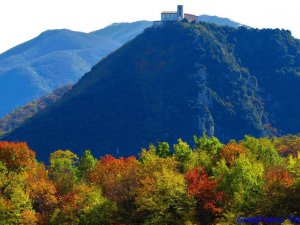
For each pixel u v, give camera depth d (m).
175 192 106.00
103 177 128.88
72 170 158.12
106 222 111.06
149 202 104.94
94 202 113.56
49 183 126.44
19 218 111.19
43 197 121.06
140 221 111.50
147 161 124.81
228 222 94.50
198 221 104.06
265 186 99.31
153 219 104.56
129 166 127.75
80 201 114.12
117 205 115.88
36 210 121.19
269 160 130.12
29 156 140.00
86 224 110.88
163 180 107.56
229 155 127.12
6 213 110.62
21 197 112.62
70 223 111.50
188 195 105.44
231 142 143.50
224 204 102.94
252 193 99.75
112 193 118.50
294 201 96.38
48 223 114.25
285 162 129.62
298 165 103.00
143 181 109.62
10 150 134.88
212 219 104.00
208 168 123.62
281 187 97.44
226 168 104.69
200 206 106.19
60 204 118.88
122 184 118.19
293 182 97.94
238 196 97.94
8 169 132.25
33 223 112.06
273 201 96.62
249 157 125.94
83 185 118.75
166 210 106.12
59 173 144.62
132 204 116.38
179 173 118.00
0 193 119.25
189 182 110.31
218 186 105.25
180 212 104.94
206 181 106.19
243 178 102.00
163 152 146.62
